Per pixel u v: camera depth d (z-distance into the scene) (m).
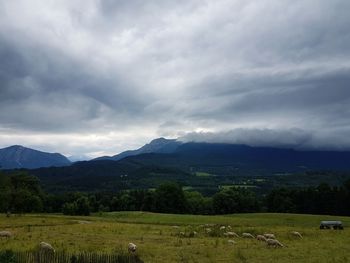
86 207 135.25
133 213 121.88
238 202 157.62
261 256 34.03
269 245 40.44
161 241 43.25
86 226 63.34
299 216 110.25
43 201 148.12
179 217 103.62
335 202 141.62
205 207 158.12
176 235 49.44
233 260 31.97
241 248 38.44
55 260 25.55
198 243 41.50
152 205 157.88
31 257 25.64
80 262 25.31
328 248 39.62
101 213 136.00
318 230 61.44
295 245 41.75
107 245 39.22
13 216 102.06
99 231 54.19
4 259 25.42
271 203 156.62
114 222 79.88
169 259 31.97
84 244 39.66
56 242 40.81
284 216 110.06
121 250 34.50
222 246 39.59
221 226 64.69
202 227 61.88
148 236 48.06
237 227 65.69
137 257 26.88
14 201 124.75
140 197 168.25
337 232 58.16
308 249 38.50
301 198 150.00
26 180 135.50
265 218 103.38
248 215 114.62
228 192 159.38
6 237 45.84
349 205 139.38
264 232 54.41
